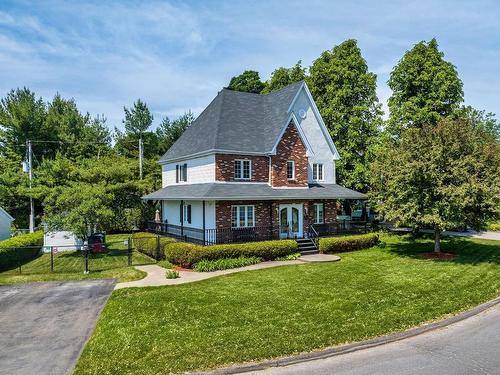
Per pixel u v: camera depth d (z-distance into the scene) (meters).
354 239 26.53
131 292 15.80
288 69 46.53
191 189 27.28
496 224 35.84
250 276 18.42
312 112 31.80
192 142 30.44
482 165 20.31
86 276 19.31
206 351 9.54
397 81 35.72
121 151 61.22
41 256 26.73
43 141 49.41
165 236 28.94
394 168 22.30
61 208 26.19
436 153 20.38
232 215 25.58
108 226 28.05
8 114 51.44
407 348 9.95
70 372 8.83
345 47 37.31
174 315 12.48
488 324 11.70
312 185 30.62
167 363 8.96
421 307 12.88
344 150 36.75
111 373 8.59
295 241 24.30
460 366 8.80
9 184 40.91
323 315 12.10
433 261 21.55
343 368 8.78
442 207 20.64
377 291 15.01
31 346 10.45
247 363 8.91
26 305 14.56
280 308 12.97
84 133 56.69
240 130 28.27
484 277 17.19
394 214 21.44
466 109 34.53
